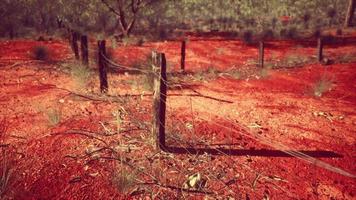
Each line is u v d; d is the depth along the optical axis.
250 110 6.57
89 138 4.82
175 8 34.31
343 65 11.66
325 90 8.18
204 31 24.25
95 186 3.67
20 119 5.46
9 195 3.36
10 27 17.91
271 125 5.80
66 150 4.43
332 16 30.72
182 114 6.05
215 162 4.34
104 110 6.06
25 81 8.12
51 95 6.91
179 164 4.24
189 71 10.55
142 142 4.75
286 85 8.85
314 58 13.03
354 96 7.81
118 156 4.33
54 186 3.61
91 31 20.61
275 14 36.91
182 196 3.58
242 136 5.24
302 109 6.76
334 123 6.01
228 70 10.73
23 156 4.20
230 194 3.66
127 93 7.28
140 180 3.82
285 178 4.05
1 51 12.70
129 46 15.57
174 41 18.16
